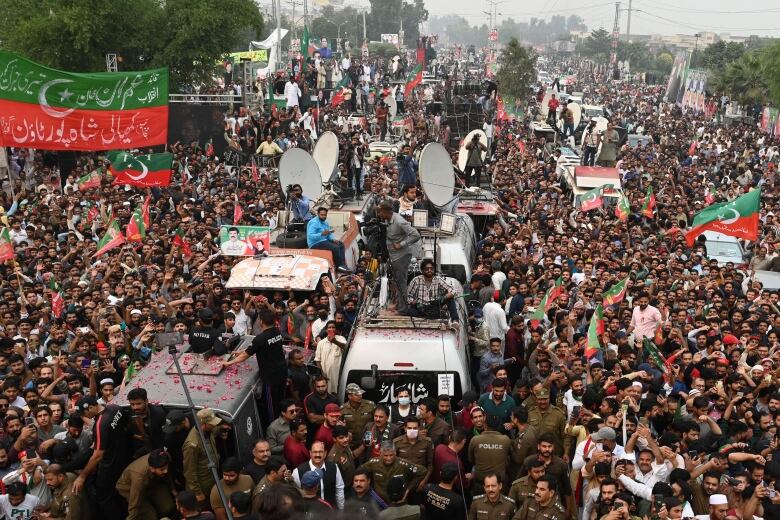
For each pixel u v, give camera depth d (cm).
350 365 1075
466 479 966
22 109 2039
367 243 1566
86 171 2930
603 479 859
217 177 2783
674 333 1372
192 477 862
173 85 3894
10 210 2216
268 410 1036
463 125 3578
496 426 1031
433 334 1098
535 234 2102
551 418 1020
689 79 6838
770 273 2030
